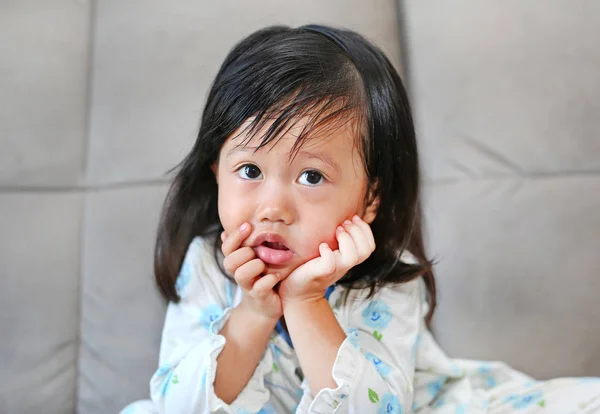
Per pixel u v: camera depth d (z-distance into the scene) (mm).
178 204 889
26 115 1120
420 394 944
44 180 1107
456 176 1176
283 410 885
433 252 1137
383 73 816
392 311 879
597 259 1126
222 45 1155
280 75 739
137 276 1077
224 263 762
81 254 1089
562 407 893
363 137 766
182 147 1112
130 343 1063
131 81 1146
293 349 874
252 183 738
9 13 1166
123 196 1104
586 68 1195
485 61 1208
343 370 757
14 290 1062
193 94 1134
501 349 1097
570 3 1227
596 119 1176
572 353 1092
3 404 1031
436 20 1236
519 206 1150
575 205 1147
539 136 1173
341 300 878
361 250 745
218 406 776
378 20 1201
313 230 740
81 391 1059
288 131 710
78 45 1166
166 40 1165
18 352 1049
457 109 1192
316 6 1186
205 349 798
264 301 777
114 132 1128
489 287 1118
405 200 870
